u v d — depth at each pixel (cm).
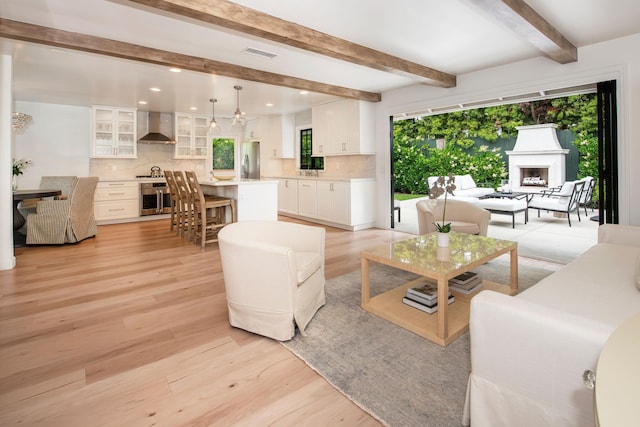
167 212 734
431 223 393
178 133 750
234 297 230
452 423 147
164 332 230
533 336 114
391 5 273
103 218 659
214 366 191
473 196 771
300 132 785
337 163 696
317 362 193
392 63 390
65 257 422
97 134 665
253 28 279
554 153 791
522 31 290
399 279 330
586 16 296
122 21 302
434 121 1052
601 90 358
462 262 230
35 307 270
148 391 170
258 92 563
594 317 151
